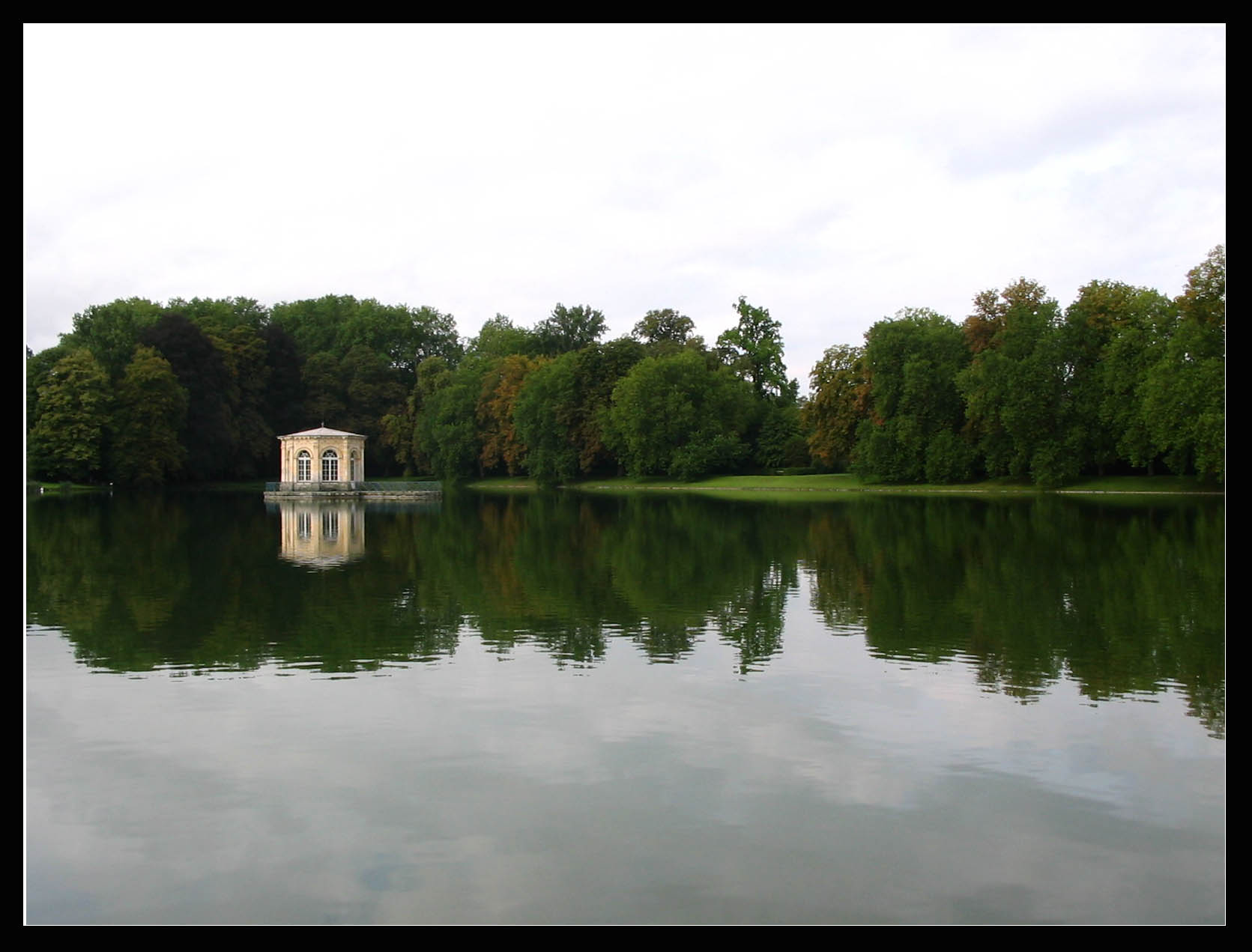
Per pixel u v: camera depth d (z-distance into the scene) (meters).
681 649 22.12
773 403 125.00
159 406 104.75
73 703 18.02
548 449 116.00
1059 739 15.84
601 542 45.84
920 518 57.62
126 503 80.44
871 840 12.37
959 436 91.62
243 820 13.03
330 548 44.31
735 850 12.13
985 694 18.33
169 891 11.27
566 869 11.72
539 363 125.88
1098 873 11.55
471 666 20.70
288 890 11.27
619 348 115.94
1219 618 25.02
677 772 14.55
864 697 18.23
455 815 13.15
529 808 13.33
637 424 106.56
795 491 95.94
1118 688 18.67
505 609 27.34
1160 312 75.81
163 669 20.50
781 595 29.30
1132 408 74.88
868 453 93.25
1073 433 79.12
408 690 18.86
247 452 122.06
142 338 113.25
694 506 74.81
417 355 160.75
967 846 12.20
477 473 134.12
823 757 15.12
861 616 25.91
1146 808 13.21
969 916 10.70
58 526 56.09
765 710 17.45
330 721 16.92
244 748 15.65
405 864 11.87
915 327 94.44
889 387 93.44
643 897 11.09
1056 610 26.23
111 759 15.20
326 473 104.00
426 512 72.31
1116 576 31.84
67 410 97.88
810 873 11.61
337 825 12.88
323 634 23.98
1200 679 19.23
